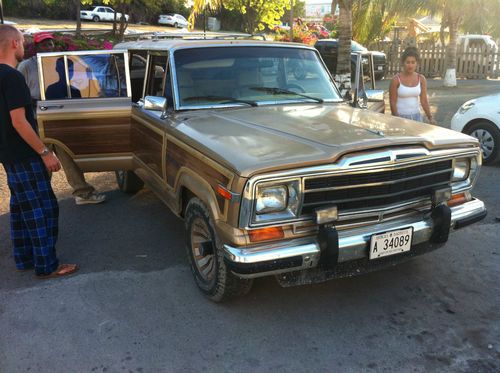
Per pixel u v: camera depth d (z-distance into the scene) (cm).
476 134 780
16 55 395
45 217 418
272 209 317
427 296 393
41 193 414
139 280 422
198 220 381
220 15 2694
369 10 1445
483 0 1806
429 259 456
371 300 388
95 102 520
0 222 556
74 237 516
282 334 346
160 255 471
